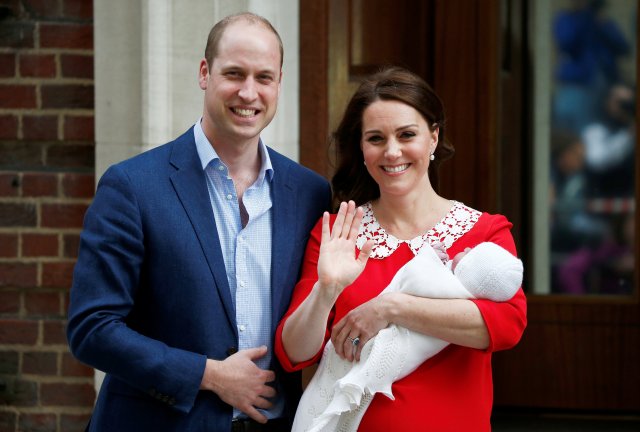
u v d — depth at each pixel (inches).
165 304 157.9
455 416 157.0
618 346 272.7
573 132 275.3
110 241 154.9
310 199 175.2
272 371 161.5
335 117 263.4
